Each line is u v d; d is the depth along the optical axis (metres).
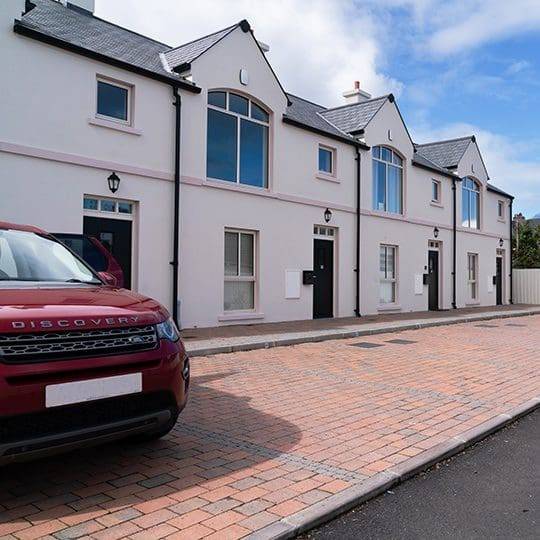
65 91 9.80
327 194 15.46
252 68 13.25
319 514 3.40
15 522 3.22
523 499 3.84
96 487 3.75
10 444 3.10
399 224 18.44
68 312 3.54
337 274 15.88
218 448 4.61
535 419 5.94
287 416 5.62
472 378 7.75
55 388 3.28
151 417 3.77
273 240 13.74
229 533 3.13
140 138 10.94
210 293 12.17
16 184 9.13
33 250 4.86
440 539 3.26
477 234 23.42
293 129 14.38
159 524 3.22
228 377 7.50
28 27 9.27
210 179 12.28
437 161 22.42
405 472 4.15
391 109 18.16
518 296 26.50
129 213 10.88
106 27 13.41
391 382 7.38
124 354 3.64
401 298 18.53
